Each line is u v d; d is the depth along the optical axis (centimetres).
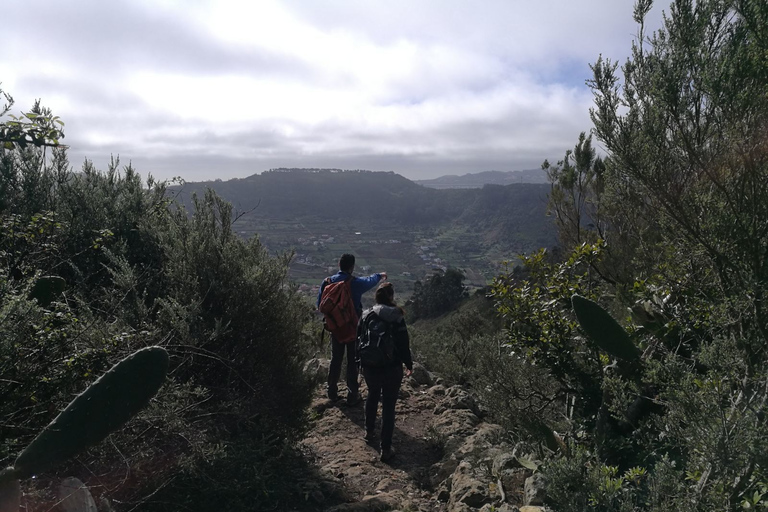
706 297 283
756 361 223
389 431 436
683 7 267
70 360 238
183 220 400
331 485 367
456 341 829
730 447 181
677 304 315
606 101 294
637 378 301
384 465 430
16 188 392
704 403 196
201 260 377
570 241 686
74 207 418
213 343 351
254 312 368
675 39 270
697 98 265
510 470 348
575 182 681
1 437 225
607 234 580
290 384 393
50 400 232
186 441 302
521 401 372
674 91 256
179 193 496
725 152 247
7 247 297
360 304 552
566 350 359
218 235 401
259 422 377
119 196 466
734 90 235
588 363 358
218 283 366
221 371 362
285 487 338
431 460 452
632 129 287
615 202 449
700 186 262
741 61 235
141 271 397
